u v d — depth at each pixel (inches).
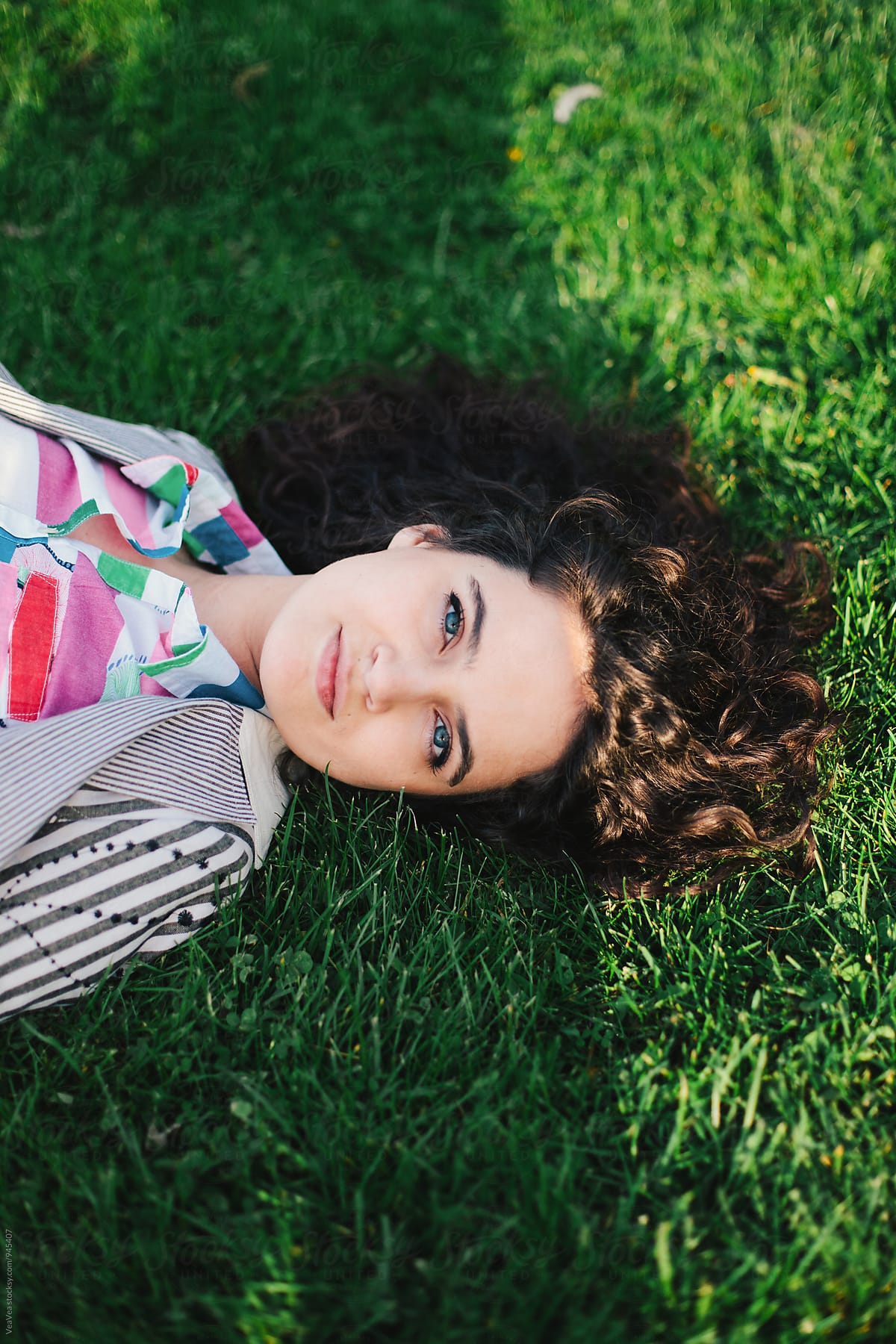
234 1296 53.2
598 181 122.1
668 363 107.0
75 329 107.3
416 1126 60.9
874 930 71.9
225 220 119.0
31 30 128.7
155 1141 59.4
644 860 78.3
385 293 116.6
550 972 70.4
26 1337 52.5
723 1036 65.6
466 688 70.3
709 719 80.3
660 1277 53.8
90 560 72.8
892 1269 55.6
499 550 76.2
